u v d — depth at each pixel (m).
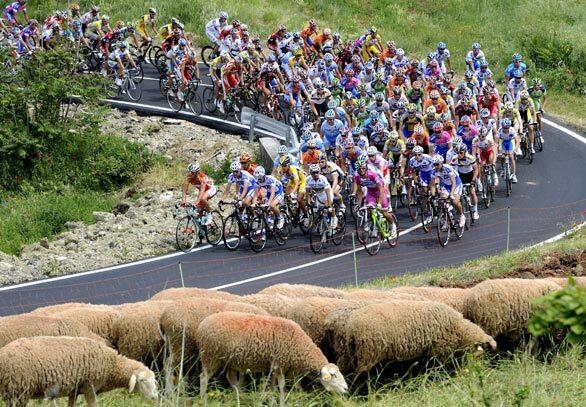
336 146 42.56
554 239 36.72
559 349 21.59
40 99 49.53
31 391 18.12
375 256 36.09
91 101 50.81
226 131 50.56
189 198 43.53
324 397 19.73
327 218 37.00
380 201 36.44
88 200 45.31
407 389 20.02
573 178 45.69
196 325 20.64
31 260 36.75
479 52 52.97
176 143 49.69
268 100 49.50
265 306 22.34
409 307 20.55
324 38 56.19
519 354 21.55
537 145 50.31
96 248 38.00
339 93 48.16
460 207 37.69
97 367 18.64
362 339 19.95
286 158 38.28
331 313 20.89
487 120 44.19
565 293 12.38
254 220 36.97
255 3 71.44
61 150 49.28
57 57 50.97
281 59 52.34
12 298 32.53
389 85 48.97
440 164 37.44
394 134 41.50
